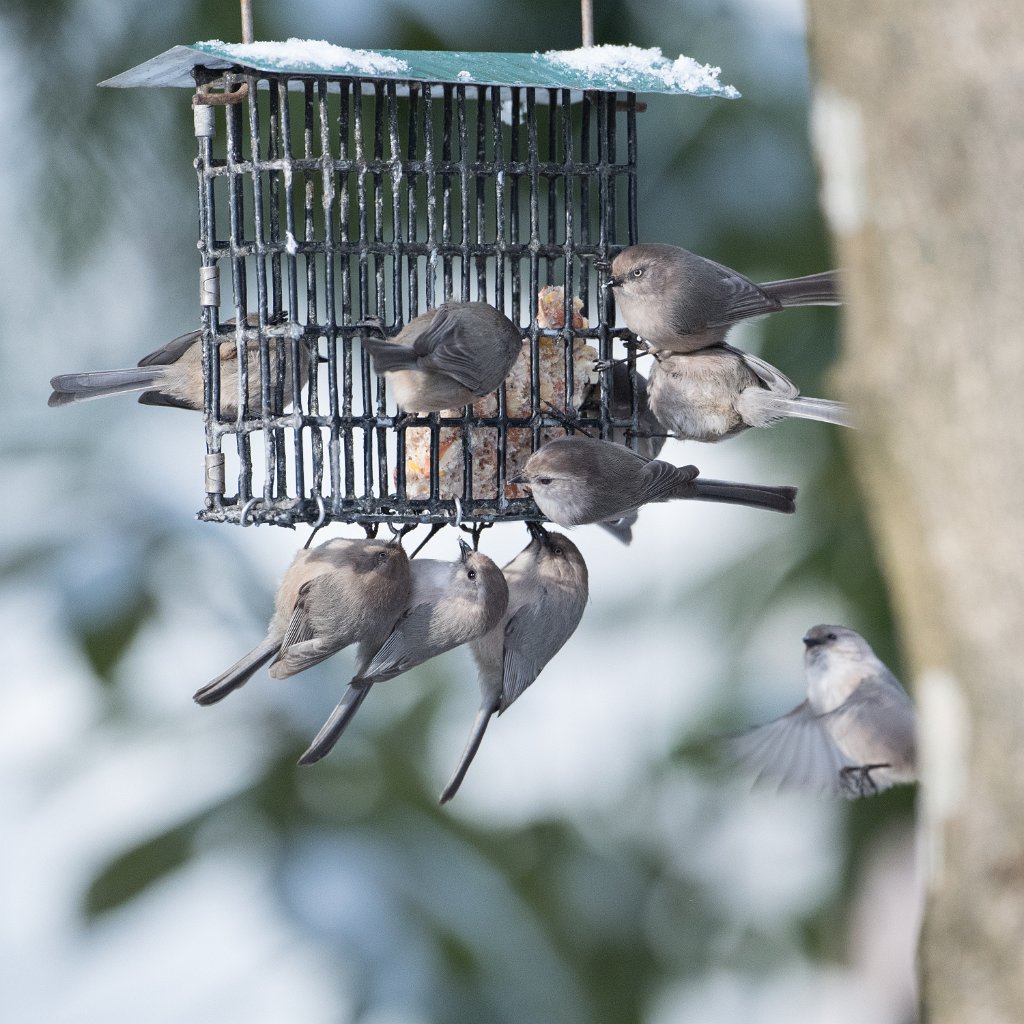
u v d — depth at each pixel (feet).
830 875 39.68
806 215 39.14
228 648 36.76
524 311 37.78
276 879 34.65
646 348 31.58
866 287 13.41
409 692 39.01
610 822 40.16
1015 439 12.74
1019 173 12.57
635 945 38.01
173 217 38.22
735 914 39.81
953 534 13.07
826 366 37.65
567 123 30.48
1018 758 12.96
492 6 38.40
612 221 31.37
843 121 13.37
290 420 28.76
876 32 13.02
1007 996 13.16
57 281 38.50
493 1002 34.27
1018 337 12.70
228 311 38.75
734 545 39.29
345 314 28.94
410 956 34.22
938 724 13.43
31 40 36.88
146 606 35.58
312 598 27.40
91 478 37.68
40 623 35.29
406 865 35.42
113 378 32.55
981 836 13.17
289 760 35.99
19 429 38.47
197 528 37.50
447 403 27.20
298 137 34.47
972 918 13.26
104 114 37.29
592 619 41.88
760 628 37.88
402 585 27.96
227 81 29.55
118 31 37.14
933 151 12.84
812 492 37.81
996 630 12.92
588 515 27.12
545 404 30.60
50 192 37.52
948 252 12.90
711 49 40.52
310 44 28.09
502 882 36.68
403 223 32.01
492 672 30.14
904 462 13.30
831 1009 41.09
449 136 29.89
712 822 40.27
